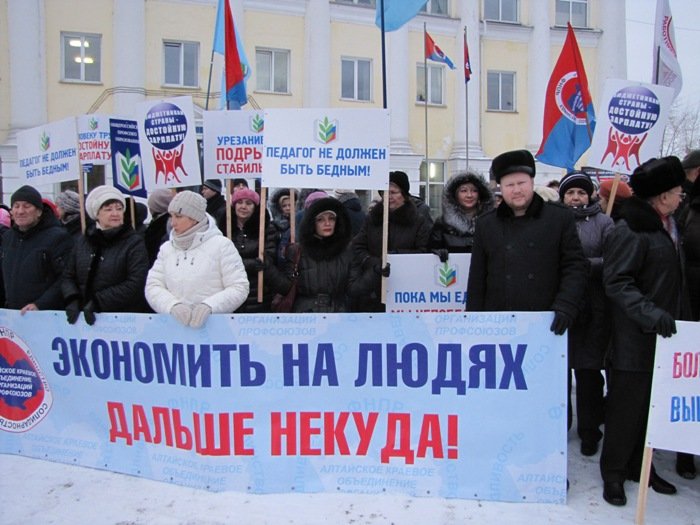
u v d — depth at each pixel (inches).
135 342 130.1
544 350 117.3
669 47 218.8
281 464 123.3
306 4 588.1
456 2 645.9
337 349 121.6
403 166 606.2
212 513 114.6
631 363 117.6
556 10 689.0
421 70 636.1
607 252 119.3
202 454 125.3
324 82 590.9
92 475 132.2
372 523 110.5
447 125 647.8
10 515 114.7
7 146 511.2
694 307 135.3
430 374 120.0
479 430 119.4
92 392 135.7
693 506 118.1
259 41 577.6
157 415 129.6
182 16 550.6
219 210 195.3
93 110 536.4
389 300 163.5
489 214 128.4
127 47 534.0
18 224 151.3
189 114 161.3
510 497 118.9
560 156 226.2
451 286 162.2
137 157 189.6
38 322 139.3
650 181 118.1
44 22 520.7
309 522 111.0
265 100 582.9
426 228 176.4
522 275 121.3
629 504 118.4
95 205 140.9
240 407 123.8
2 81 516.4
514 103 678.5
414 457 121.3
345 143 140.0
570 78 222.5
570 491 124.1
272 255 175.5
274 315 121.9
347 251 155.4
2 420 146.3
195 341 124.7
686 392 108.0
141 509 116.4
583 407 145.2
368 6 608.1
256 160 166.7
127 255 140.5
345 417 122.3
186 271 129.0
